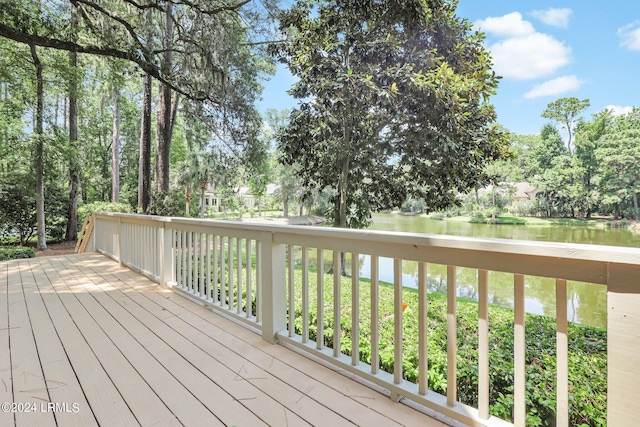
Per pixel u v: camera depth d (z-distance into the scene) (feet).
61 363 6.32
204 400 5.12
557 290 3.51
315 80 21.57
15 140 31.04
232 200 83.41
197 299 10.18
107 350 6.90
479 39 23.31
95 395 5.26
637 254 2.84
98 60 32.07
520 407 3.84
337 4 21.44
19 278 13.85
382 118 23.43
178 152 63.10
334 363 5.97
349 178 26.55
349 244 5.63
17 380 5.72
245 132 27.17
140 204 35.01
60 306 9.98
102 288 12.18
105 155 61.98
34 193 34.47
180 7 23.47
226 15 22.49
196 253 10.45
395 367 5.03
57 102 42.68
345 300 11.20
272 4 23.09
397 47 20.54
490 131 23.54
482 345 4.14
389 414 4.72
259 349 6.94
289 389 5.40
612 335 3.09
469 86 21.03
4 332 7.91
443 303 10.99
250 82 26.94
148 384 5.58
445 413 4.48
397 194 27.37
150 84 31.91
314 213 74.64
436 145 20.49
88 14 22.18
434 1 21.35
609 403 3.10
